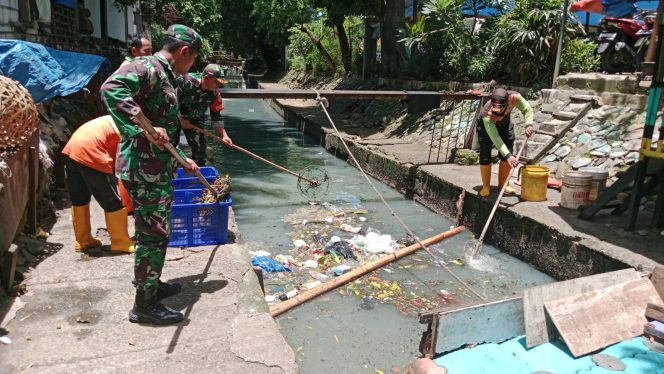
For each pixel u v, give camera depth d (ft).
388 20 50.47
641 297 11.93
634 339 11.27
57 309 10.75
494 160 27.37
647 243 15.43
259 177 32.63
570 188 18.95
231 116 71.00
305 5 81.41
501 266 18.49
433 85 40.75
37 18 26.55
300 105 65.36
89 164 12.80
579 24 32.14
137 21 65.82
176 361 9.14
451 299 15.93
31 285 11.80
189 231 14.52
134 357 9.20
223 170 34.73
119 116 9.43
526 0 32.19
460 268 18.31
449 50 40.45
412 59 45.29
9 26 22.44
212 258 13.73
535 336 11.04
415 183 27.68
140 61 9.75
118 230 13.67
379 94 26.58
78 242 13.79
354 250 19.74
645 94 23.80
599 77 26.03
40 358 9.04
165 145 9.68
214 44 127.75
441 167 27.32
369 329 14.23
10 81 12.35
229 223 16.80
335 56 77.61
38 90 16.71
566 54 31.04
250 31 112.06
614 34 29.45
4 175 11.27
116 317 10.53
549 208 19.36
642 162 15.87
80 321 10.28
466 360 10.36
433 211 25.67
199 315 10.76
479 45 37.27
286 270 17.87
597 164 22.29
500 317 11.09
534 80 32.24
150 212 9.95
